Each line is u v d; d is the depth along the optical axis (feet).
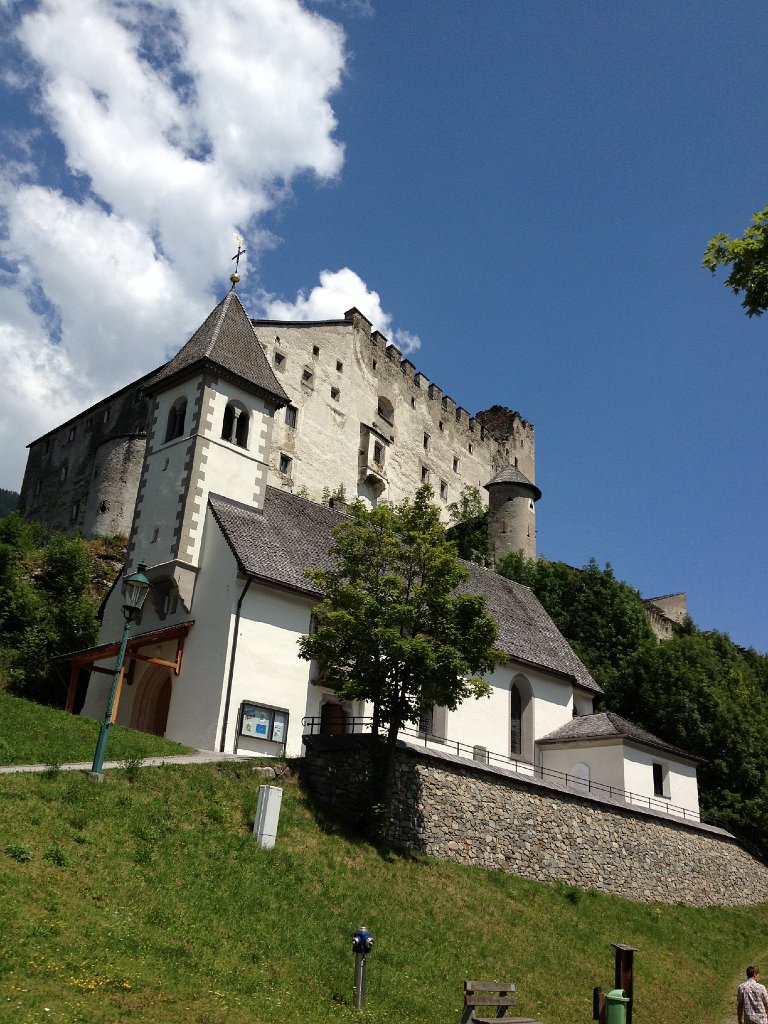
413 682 87.35
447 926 72.23
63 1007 37.47
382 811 82.99
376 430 247.09
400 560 94.02
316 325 239.91
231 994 44.42
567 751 133.80
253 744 99.14
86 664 111.96
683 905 114.32
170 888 56.39
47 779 65.67
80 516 210.79
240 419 125.80
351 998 50.83
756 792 152.25
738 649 259.60
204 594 108.58
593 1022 63.10
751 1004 56.24
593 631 203.72
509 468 272.10
